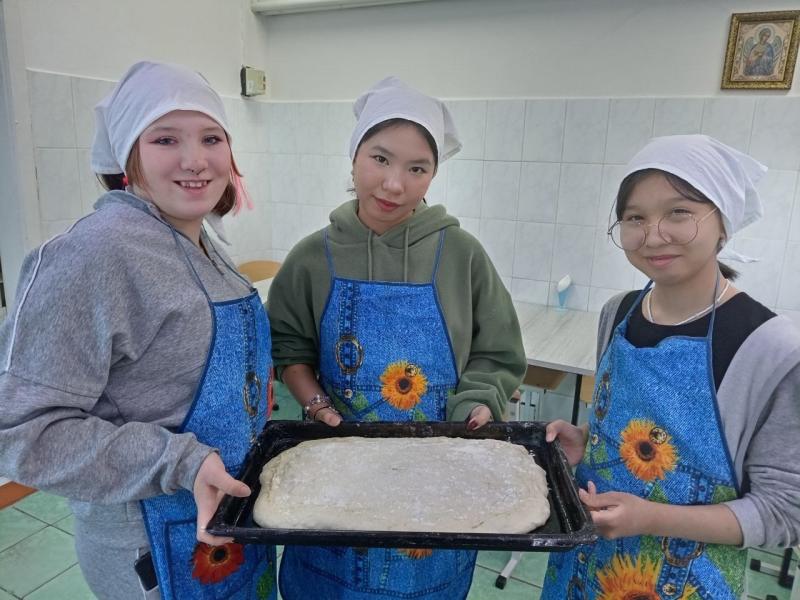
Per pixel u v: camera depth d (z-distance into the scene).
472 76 2.87
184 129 0.87
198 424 0.93
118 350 0.85
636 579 0.93
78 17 2.44
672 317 0.92
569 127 2.70
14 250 2.42
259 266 3.50
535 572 2.08
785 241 2.45
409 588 1.18
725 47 2.39
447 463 1.05
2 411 0.77
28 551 2.11
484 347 1.31
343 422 1.18
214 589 1.00
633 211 0.87
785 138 2.36
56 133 2.41
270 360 1.12
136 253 0.85
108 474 0.83
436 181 3.03
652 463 0.91
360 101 1.22
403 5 2.94
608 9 2.54
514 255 2.97
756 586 1.99
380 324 1.22
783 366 0.80
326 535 0.81
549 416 3.05
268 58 3.39
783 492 0.81
